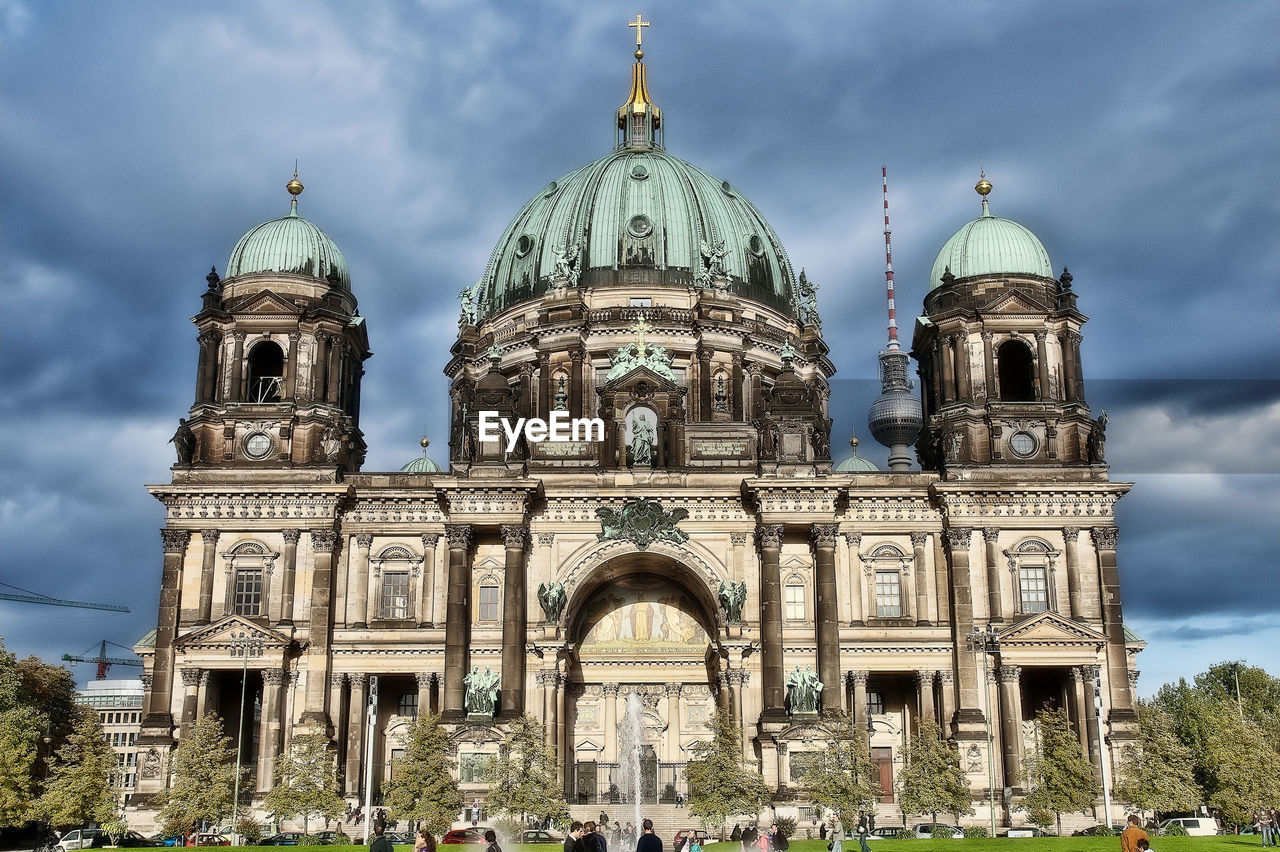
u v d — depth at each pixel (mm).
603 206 133125
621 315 124750
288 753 91688
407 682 107562
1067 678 103188
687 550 106625
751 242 135750
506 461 106562
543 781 88562
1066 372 110312
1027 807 92125
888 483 107562
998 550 105250
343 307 113750
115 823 85438
